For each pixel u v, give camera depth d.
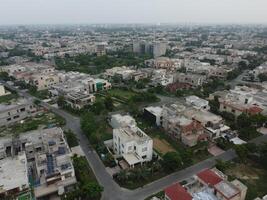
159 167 78.44
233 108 118.19
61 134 90.12
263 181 74.62
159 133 106.00
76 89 151.50
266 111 118.38
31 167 78.50
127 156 83.12
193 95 149.88
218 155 88.94
